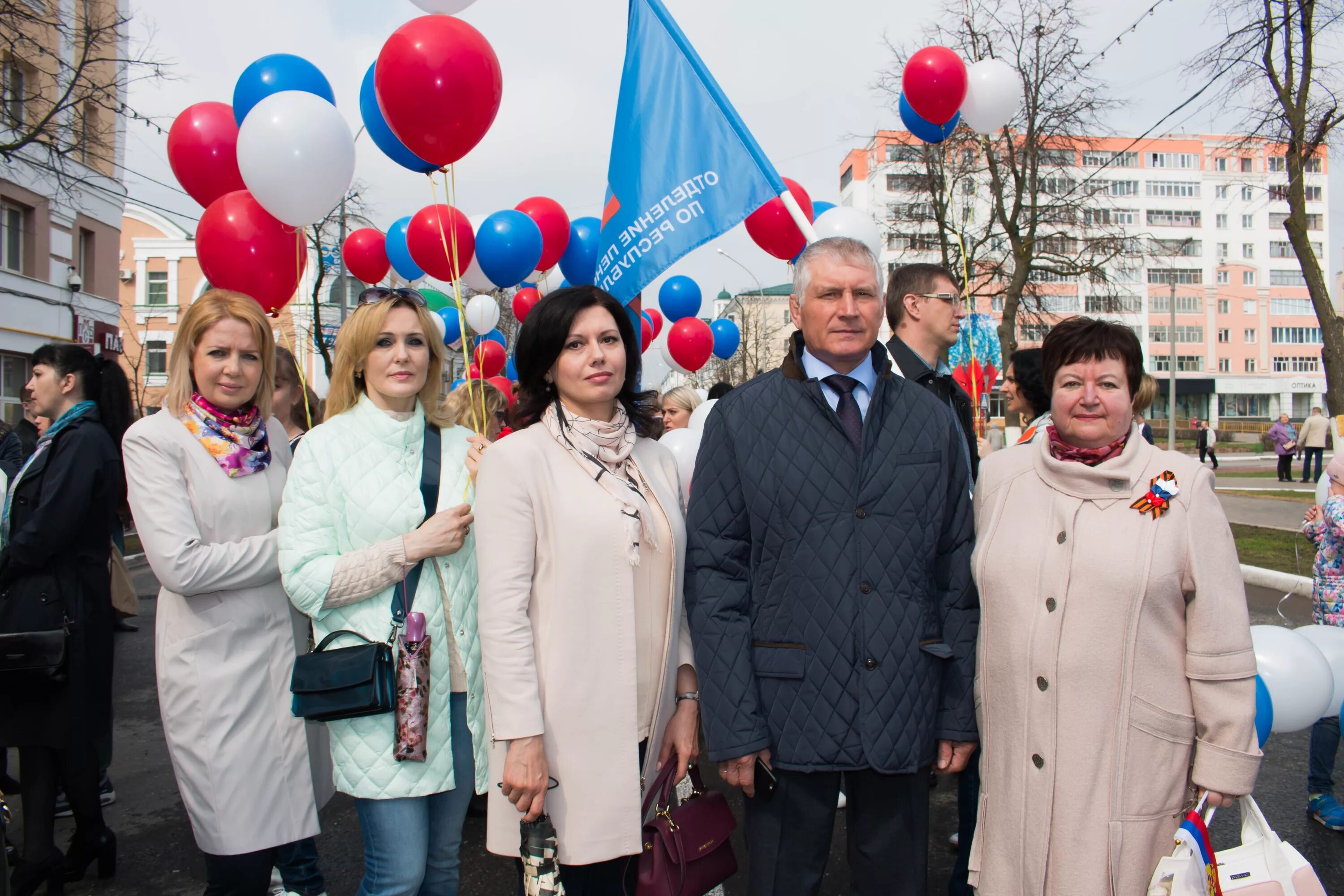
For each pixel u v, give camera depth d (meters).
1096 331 2.03
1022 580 2.04
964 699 2.18
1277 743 4.41
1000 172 19.33
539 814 1.92
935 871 3.16
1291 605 7.20
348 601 2.16
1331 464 3.72
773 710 2.12
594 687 2.01
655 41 3.50
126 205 31.59
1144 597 1.89
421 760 2.08
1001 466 2.21
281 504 2.59
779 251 3.87
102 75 15.95
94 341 17.30
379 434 2.35
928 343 3.16
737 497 2.22
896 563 2.13
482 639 1.99
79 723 2.90
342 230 19.36
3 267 15.04
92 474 2.93
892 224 21.59
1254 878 1.82
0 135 13.96
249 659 2.40
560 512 2.05
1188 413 59.66
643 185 3.43
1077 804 1.91
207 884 2.97
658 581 2.16
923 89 3.85
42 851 2.90
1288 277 59.72
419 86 2.54
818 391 2.21
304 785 2.46
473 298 7.71
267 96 2.97
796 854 2.15
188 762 2.32
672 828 2.09
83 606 2.93
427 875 2.26
